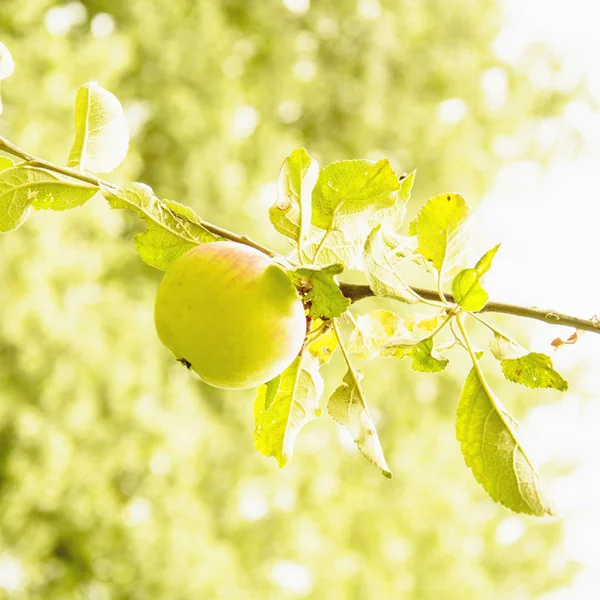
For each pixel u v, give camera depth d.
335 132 12.84
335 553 9.73
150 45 9.58
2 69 1.65
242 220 9.43
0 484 7.62
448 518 11.21
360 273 8.99
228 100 10.05
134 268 9.75
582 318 1.33
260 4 11.77
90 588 8.44
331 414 1.40
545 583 12.80
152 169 10.22
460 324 1.36
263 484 9.57
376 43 12.28
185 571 7.92
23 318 6.95
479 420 1.37
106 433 7.62
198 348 1.26
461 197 1.33
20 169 1.43
